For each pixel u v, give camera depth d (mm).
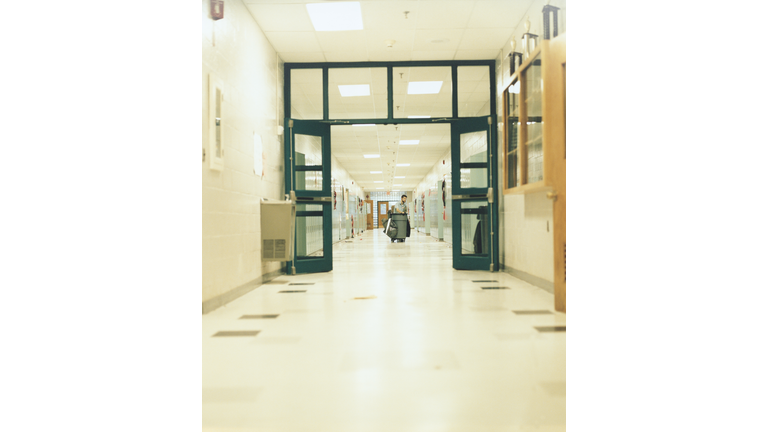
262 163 5867
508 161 5289
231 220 4625
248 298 4695
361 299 4559
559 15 4340
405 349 2775
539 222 5145
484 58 6969
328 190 7141
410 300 4469
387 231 16547
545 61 3822
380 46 6453
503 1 5121
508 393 2053
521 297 4582
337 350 2770
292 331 3260
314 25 5715
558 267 3898
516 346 2816
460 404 1938
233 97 4711
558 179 3871
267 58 6152
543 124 3852
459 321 3516
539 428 1706
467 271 6984
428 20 5602
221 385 2189
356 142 13438
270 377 2297
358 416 1830
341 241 17203
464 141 10469
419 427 1728
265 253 5715
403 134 12242
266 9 5246
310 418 1816
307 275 6664
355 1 5098
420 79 7734
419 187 28219
